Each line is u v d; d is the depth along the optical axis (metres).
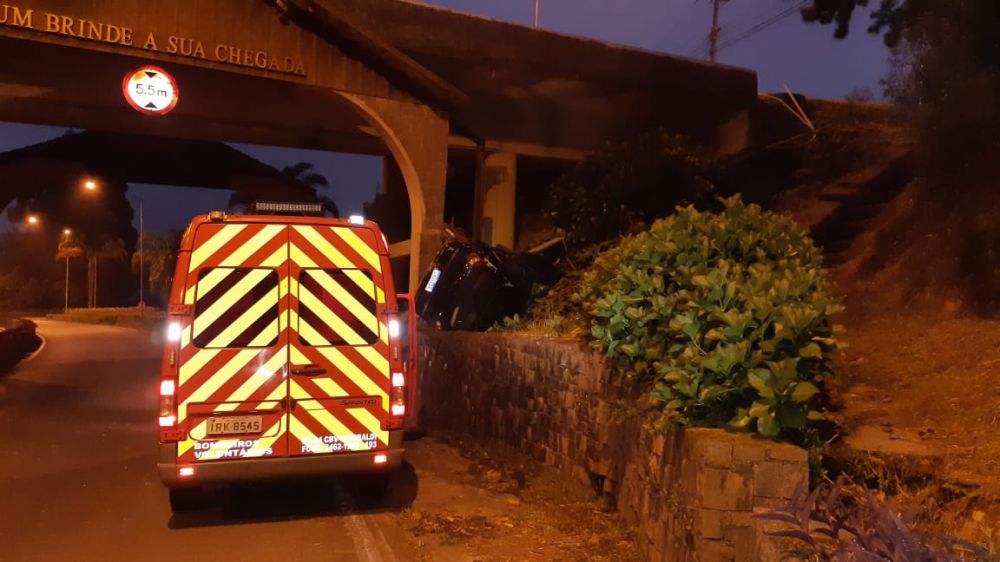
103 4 12.85
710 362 4.60
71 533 6.36
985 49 8.52
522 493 7.46
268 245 6.60
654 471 5.25
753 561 4.09
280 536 6.27
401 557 5.76
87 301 87.88
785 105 19.05
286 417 6.40
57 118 17.52
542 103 19.12
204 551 5.91
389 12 16.05
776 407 4.28
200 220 6.52
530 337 8.70
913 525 3.80
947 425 5.47
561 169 21.55
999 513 4.26
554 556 5.60
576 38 17.52
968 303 7.52
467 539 6.06
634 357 5.95
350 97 14.52
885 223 10.69
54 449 9.82
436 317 12.25
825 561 3.37
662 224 6.66
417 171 15.07
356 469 6.57
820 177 14.94
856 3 11.95
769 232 6.60
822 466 4.83
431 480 8.05
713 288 5.16
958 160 8.80
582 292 7.66
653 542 5.13
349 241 6.80
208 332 6.34
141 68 13.68
